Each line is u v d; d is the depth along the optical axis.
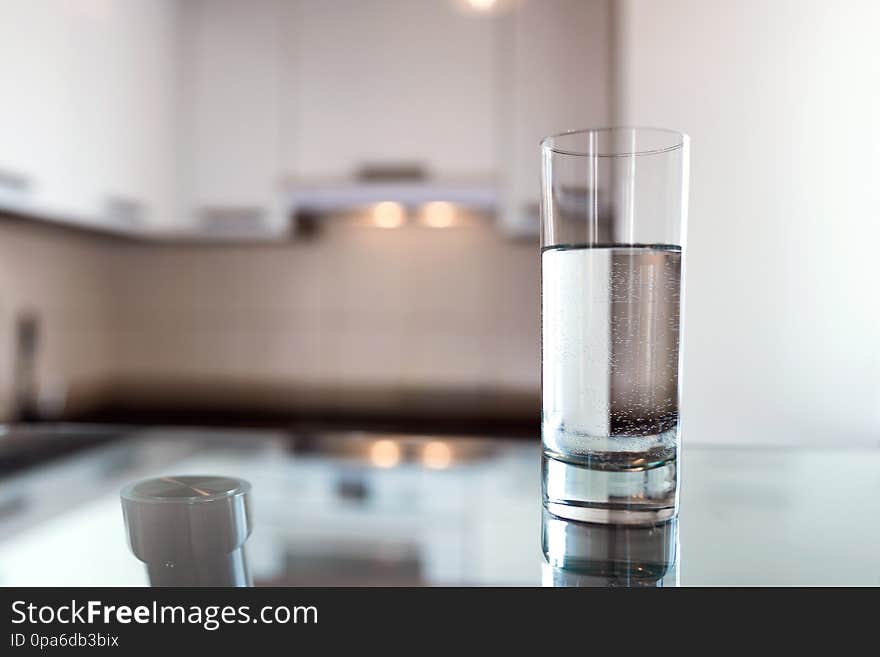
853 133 1.52
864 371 1.52
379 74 2.11
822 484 0.43
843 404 1.53
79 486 0.44
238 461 0.52
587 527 0.34
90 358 2.44
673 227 0.32
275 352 2.55
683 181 0.32
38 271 2.14
